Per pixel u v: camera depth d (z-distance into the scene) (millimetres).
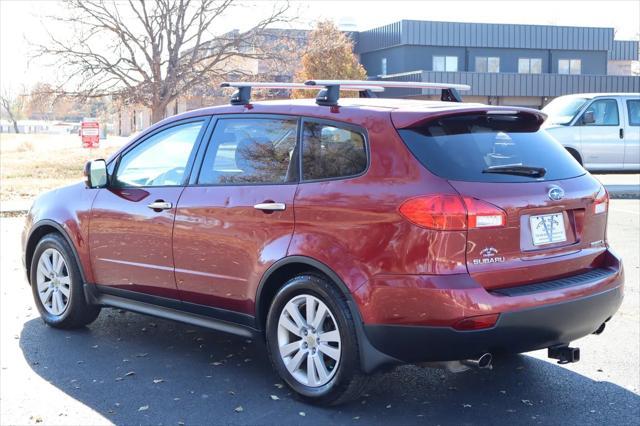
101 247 6188
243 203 5199
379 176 4625
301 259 4824
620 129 16984
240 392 5203
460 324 4324
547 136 5238
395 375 5539
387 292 4465
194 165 5664
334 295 4699
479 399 5066
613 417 4762
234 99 5578
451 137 4707
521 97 49562
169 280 5707
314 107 5125
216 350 6125
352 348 4637
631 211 14008
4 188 20125
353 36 56125
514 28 53031
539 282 4672
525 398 5082
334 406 4918
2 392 5211
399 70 52469
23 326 6785
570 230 4922
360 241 4594
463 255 4391
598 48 54719
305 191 4910
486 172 4582
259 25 32562
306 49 33938
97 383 5383
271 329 5090
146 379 5457
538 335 4562
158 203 5727
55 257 6633
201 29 32312
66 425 4668
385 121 4723
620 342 6301
